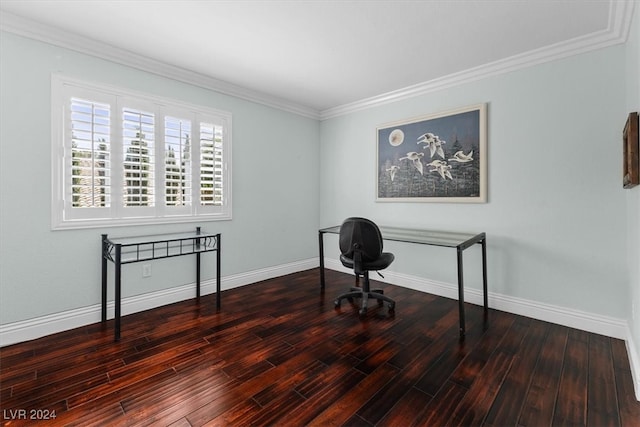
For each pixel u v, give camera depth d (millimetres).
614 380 1755
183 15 2076
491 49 2545
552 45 2451
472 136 2979
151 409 1509
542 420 1449
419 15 2068
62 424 1406
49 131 2287
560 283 2529
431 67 2910
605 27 2186
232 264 3504
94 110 2488
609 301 2312
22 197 2195
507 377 1788
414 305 2980
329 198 4402
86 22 2160
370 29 2248
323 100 3912
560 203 2512
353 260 2836
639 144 1667
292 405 1548
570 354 2043
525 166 2682
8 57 2115
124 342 2203
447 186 3172
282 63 2826
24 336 2209
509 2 1918
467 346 2156
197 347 2139
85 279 2490
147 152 2797
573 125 2432
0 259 2121
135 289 2773
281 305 2971
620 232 2254
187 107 3062
